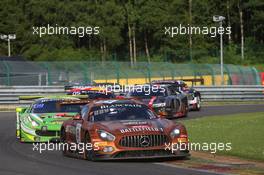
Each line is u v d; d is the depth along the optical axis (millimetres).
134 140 38750
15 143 55219
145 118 42750
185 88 91688
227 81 135375
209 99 119000
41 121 54625
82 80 118875
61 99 59000
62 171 36188
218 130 58312
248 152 42812
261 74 142125
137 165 38312
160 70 129375
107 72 122562
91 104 44094
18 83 114875
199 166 37469
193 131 58000
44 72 116875
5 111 98000
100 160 40719
